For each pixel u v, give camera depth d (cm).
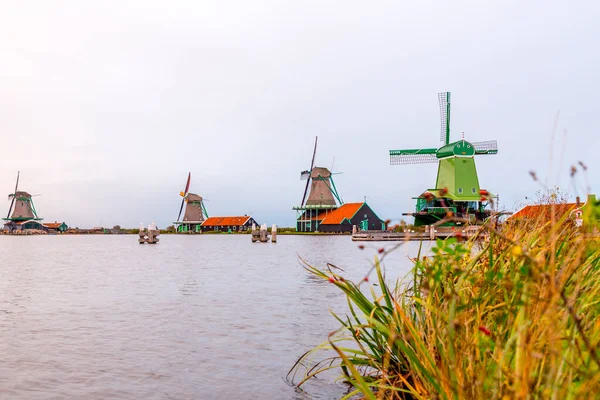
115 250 6134
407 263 3091
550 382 270
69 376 795
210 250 5862
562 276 347
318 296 1658
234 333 1094
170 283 2158
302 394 695
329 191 12125
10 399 691
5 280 2339
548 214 505
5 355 922
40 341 1032
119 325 1199
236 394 707
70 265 3434
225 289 1903
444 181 6775
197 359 888
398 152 7188
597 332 306
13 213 16950
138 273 2706
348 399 656
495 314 395
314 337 1041
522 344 288
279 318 1262
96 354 927
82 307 1488
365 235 7575
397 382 514
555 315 289
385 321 505
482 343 354
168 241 10031
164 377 788
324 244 7150
